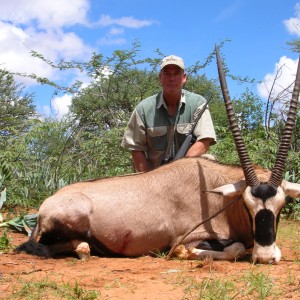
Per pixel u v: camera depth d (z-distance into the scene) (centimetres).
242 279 430
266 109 1152
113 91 1289
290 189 530
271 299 377
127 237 569
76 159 1180
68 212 562
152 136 688
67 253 577
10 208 929
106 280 441
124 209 571
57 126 1099
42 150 1194
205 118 679
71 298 380
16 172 1108
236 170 584
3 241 620
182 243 566
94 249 578
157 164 697
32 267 501
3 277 452
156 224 569
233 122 539
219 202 567
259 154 1062
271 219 503
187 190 574
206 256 546
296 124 1120
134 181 588
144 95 1212
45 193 1027
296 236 731
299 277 439
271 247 499
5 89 2059
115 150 1123
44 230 570
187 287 410
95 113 1207
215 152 1088
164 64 666
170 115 684
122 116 1195
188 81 1426
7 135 1215
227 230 564
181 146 663
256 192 511
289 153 1056
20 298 388
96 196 577
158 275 462
